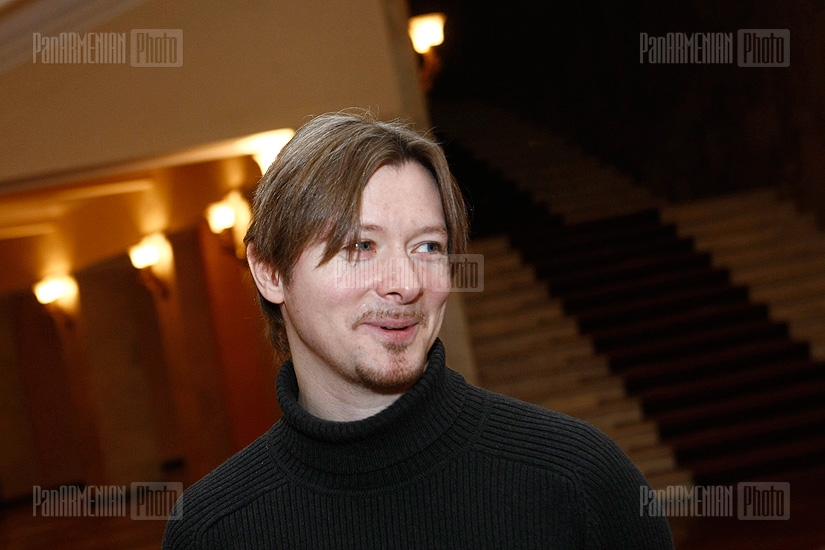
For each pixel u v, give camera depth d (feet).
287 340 4.29
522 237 27.20
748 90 27.32
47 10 12.66
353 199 3.44
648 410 20.76
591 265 25.84
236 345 22.17
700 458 19.52
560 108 38.01
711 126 29.19
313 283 3.56
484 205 30.60
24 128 13.08
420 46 34.06
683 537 15.99
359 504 3.72
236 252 19.40
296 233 3.53
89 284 32.78
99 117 13.12
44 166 13.11
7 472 37.86
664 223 27.30
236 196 18.43
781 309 23.11
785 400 20.45
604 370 21.97
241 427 23.11
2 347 38.60
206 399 25.90
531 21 39.45
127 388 33.60
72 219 27.43
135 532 26.13
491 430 3.80
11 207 21.31
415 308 3.54
